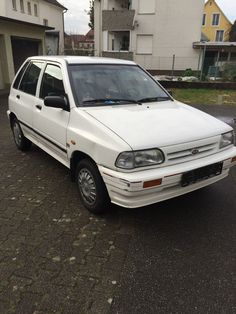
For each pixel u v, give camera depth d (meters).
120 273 2.64
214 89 16.56
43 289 2.45
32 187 4.25
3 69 14.20
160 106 3.93
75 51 31.27
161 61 25.83
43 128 4.34
